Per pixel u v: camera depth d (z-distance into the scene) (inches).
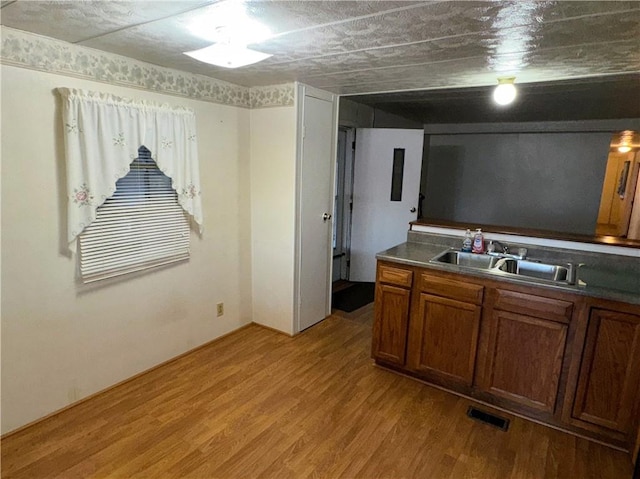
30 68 77.2
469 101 170.1
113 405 94.2
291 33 71.0
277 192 129.3
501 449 83.1
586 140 228.2
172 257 110.7
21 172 78.2
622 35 68.4
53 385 88.7
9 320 79.9
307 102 124.3
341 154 186.5
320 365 116.4
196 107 111.7
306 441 83.9
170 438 83.6
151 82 99.2
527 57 84.4
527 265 105.0
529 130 239.8
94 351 95.7
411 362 108.3
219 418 90.7
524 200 250.7
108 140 88.6
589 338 82.7
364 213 187.2
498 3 55.2
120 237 96.6
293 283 132.0
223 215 126.2
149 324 108.2
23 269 80.7
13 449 78.8
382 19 63.1
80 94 82.6
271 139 127.3
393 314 108.8
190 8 60.7
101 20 67.6
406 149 179.3
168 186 106.7
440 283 99.7
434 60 88.9
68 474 73.3
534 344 89.2
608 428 83.3
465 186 267.6
